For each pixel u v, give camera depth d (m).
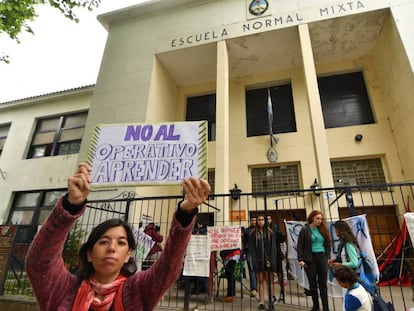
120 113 9.52
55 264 1.08
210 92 11.91
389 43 8.55
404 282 5.93
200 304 4.92
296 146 9.56
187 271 4.48
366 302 2.75
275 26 9.06
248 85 11.28
